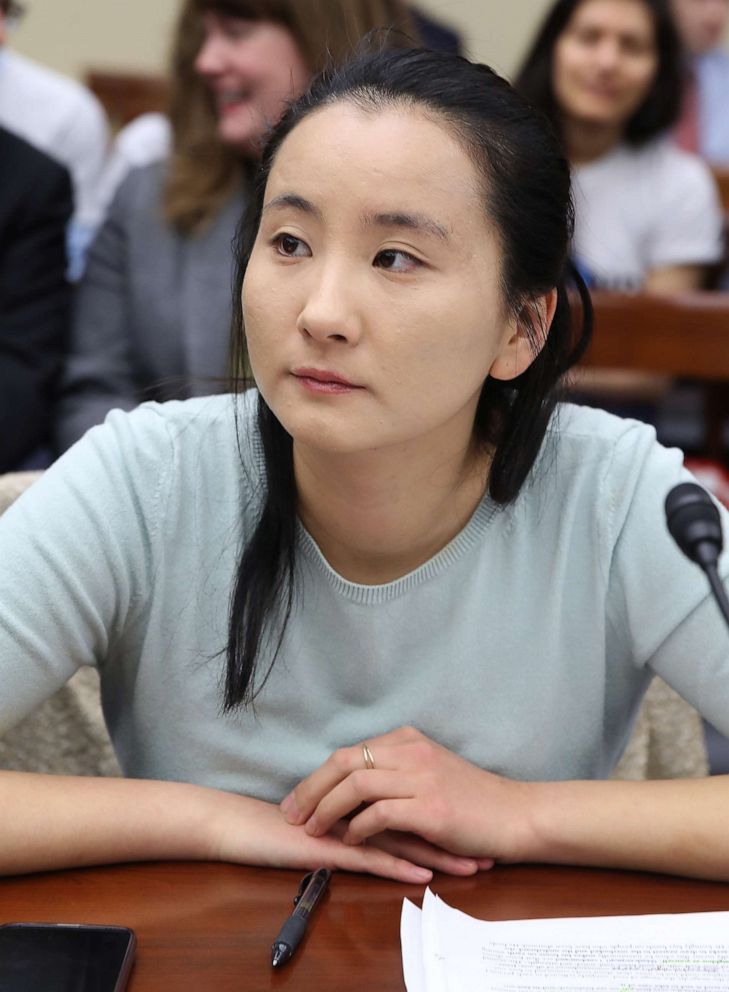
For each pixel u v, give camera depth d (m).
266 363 1.11
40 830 1.18
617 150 3.45
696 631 1.30
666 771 1.56
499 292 1.13
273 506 1.28
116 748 1.45
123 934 1.06
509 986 1.01
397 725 1.33
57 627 1.27
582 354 1.31
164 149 3.21
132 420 1.36
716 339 2.74
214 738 1.35
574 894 1.17
